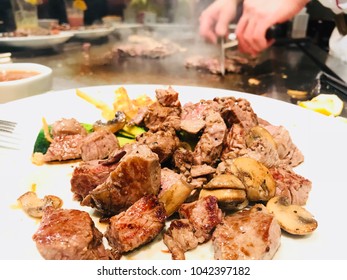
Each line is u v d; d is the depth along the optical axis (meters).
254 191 0.18
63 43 0.58
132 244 0.15
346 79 0.38
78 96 0.29
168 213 0.17
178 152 0.21
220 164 0.19
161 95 0.24
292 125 0.25
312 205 0.18
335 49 0.42
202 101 0.24
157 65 0.48
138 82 0.41
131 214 0.16
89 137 0.22
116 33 0.62
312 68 0.46
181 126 0.22
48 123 0.25
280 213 0.17
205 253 0.16
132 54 0.51
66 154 0.22
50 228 0.15
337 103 0.29
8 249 0.15
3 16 0.62
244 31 0.48
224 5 0.50
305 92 0.37
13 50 0.54
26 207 0.17
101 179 0.18
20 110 0.26
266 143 0.20
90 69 0.46
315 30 0.59
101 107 0.28
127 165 0.17
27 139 0.24
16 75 0.34
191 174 0.19
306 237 0.16
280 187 0.18
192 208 0.17
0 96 0.30
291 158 0.21
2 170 0.21
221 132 0.21
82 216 0.15
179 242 0.16
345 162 0.21
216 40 0.52
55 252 0.14
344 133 0.23
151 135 0.21
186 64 0.47
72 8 0.63
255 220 0.16
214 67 0.44
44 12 0.70
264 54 0.52
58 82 0.40
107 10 0.71
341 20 0.41
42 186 0.20
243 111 0.22
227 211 0.18
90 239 0.14
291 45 0.57
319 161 0.21
